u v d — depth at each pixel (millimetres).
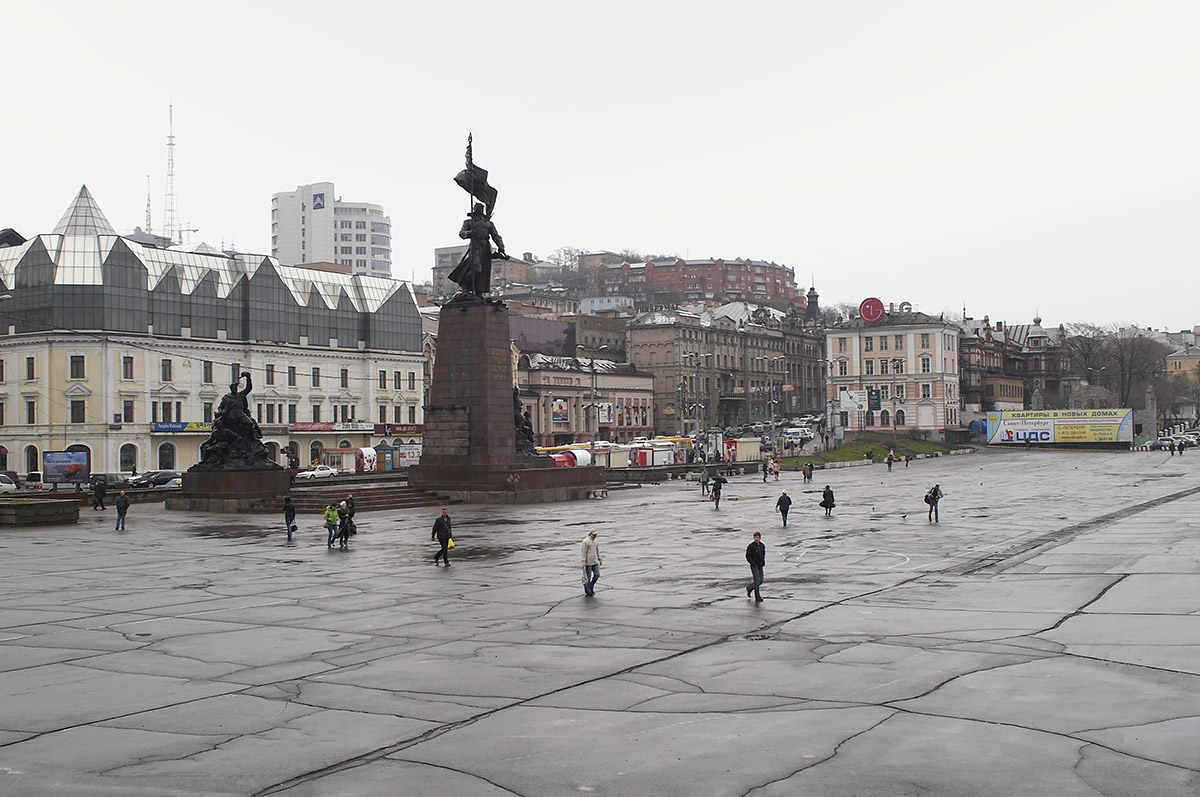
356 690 18938
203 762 14953
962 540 43812
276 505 64375
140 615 27203
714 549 41750
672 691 18594
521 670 20391
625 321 197500
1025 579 31594
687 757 14922
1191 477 89938
